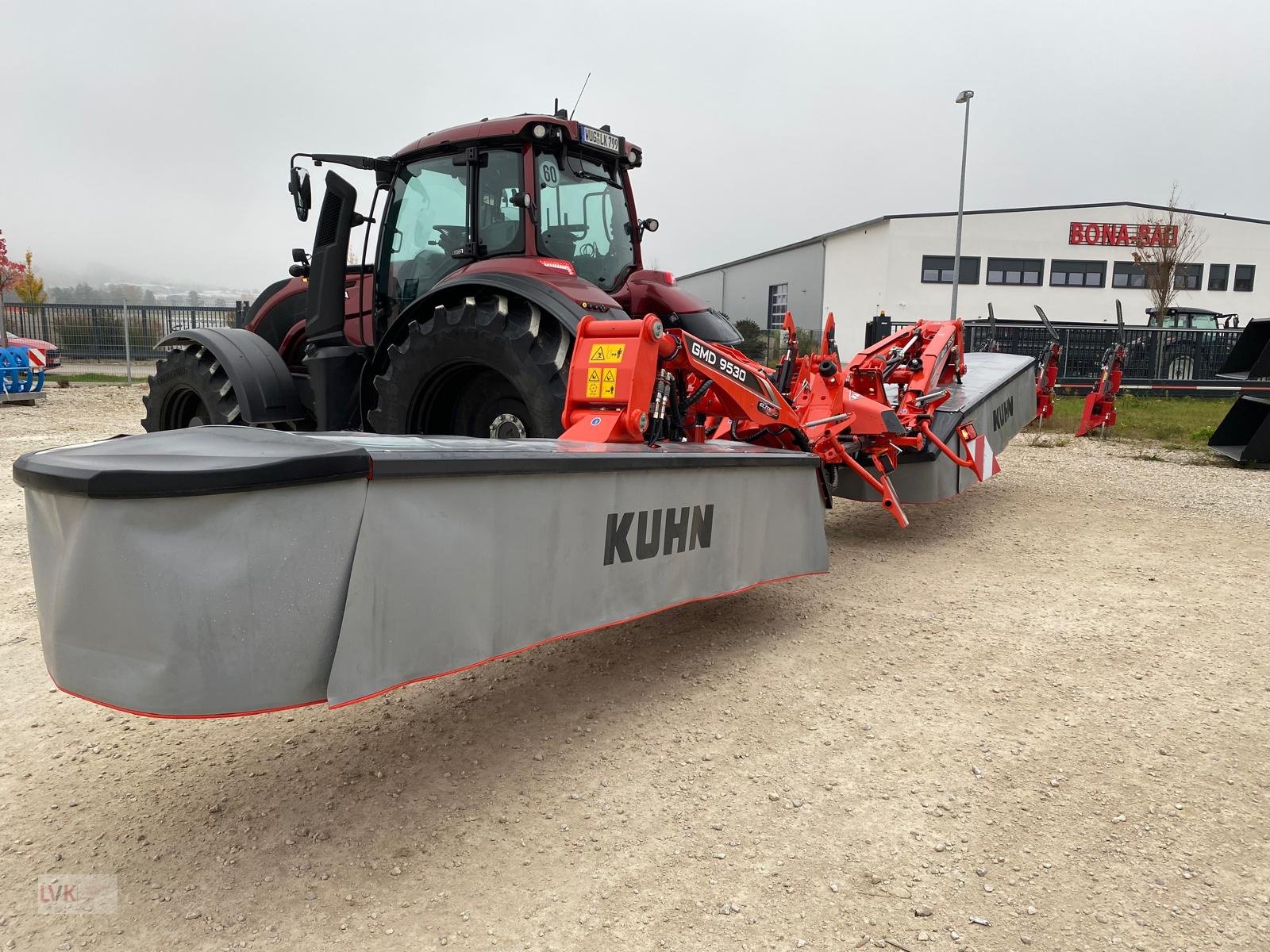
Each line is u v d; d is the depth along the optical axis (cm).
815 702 291
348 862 198
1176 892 191
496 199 439
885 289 3544
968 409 529
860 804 227
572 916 181
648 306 505
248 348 523
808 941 174
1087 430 1061
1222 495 701
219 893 187
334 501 173
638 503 256
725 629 366
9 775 241
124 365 2334
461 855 202
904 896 189
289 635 170
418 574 189
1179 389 1806
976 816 221
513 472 208
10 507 572
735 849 206
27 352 1345
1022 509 645
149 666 164
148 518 162
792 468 341
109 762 248
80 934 174
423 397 429
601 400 298
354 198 486
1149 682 312
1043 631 367
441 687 302
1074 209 3488
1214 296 3559
